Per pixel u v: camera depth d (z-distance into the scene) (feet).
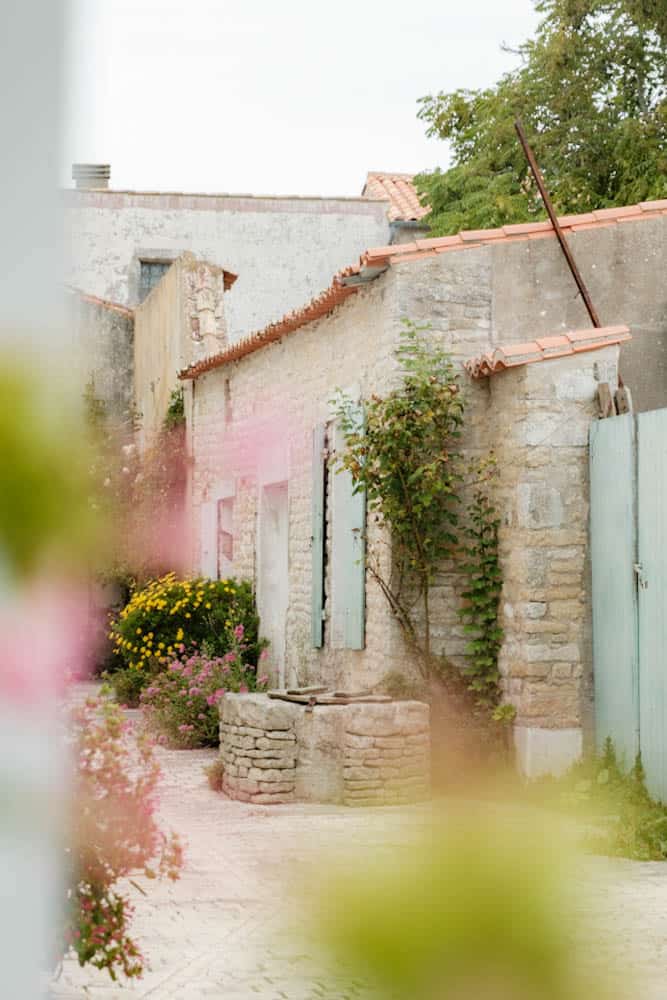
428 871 2.28
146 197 80.18
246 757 31.50
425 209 85.25
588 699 32.53
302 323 44.32
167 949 16.96
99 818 12.59
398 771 31.42
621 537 31.19
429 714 32.81
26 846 1.98
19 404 1.87
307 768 31.42
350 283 37.63
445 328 35.40
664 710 29.35
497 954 2.21
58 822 2.04
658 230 37.17
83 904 12.62
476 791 3.07
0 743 1.98
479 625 34.27
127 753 12.82
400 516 34.22
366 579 37.40
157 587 49.14
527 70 68.59
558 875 2.34
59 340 1.86
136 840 12.73
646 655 30.14
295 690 32.53
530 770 32.07
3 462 1.89
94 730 12.78
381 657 35.60
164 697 43.06
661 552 29.66
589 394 33.12
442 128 71.15
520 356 32.78
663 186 61.82
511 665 33.42
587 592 32.81
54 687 2.00
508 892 2.26
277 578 49.01
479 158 69.15
